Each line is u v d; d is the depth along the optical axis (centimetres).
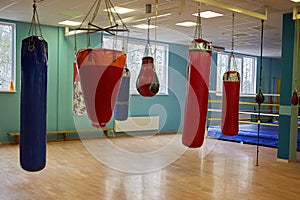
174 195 407
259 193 422
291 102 571
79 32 757
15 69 767
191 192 420
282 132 621
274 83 1372
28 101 249
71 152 668
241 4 558
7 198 383
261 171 539
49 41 811
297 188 448
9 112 762
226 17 661
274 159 636
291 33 610
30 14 681
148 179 477
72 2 576
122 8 612
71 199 384
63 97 837
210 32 831
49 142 795
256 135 802
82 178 474
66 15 684
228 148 750
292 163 602
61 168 530
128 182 459
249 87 1291
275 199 401
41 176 480
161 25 763
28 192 405
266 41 952
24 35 775
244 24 725
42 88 252
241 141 833
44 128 256
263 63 1328
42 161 256
